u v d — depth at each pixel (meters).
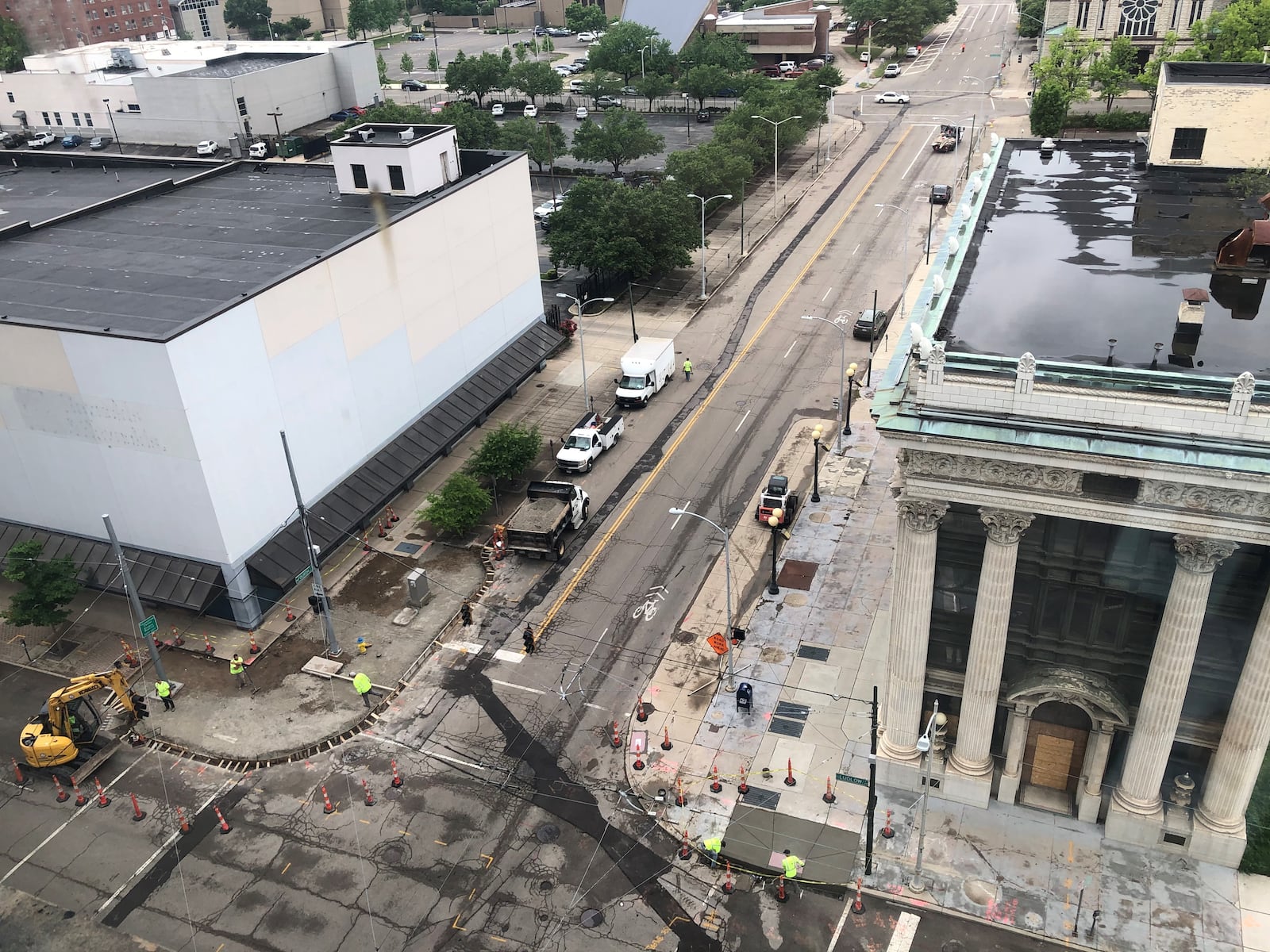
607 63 164.00
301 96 146.12
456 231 65.94
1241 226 48.03
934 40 194.50
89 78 145.38
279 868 39.28
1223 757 34.97
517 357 75.12
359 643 50.59
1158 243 46.28
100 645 51.94
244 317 49.75
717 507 60.34
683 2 177.88
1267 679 32.75
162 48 159.38
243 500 51.28
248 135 137.38
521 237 74.69
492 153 73.56
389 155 67.19
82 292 54.44
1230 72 61.59
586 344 82.44
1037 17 180.00
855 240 99.31
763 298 88.19
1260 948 33.91
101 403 48.69
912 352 35.19
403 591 54.69
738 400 72.00
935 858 37.84
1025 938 34.84
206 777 43.81
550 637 50.91
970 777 39.25
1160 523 31.92
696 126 141.25
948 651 38.94
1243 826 36.09
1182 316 36.56
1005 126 130.62
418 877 38.53
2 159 90.50
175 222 67.00
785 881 37.44
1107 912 35.38
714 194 103.44
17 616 49.62
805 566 54.81
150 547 52.50
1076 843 38.06
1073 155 62.47
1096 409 31.58
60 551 54.03
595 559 56.59
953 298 41.19
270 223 65.31
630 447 67.12
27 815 42.47
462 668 49.25
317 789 42.88
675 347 80.56
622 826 40.34
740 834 39.59
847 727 44.19
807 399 71.38
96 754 44.81
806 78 134.25
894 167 119.81
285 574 52.66
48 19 174.62
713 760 43.12
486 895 37.69
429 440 64.56
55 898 38.50
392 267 60.22
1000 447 32.31
